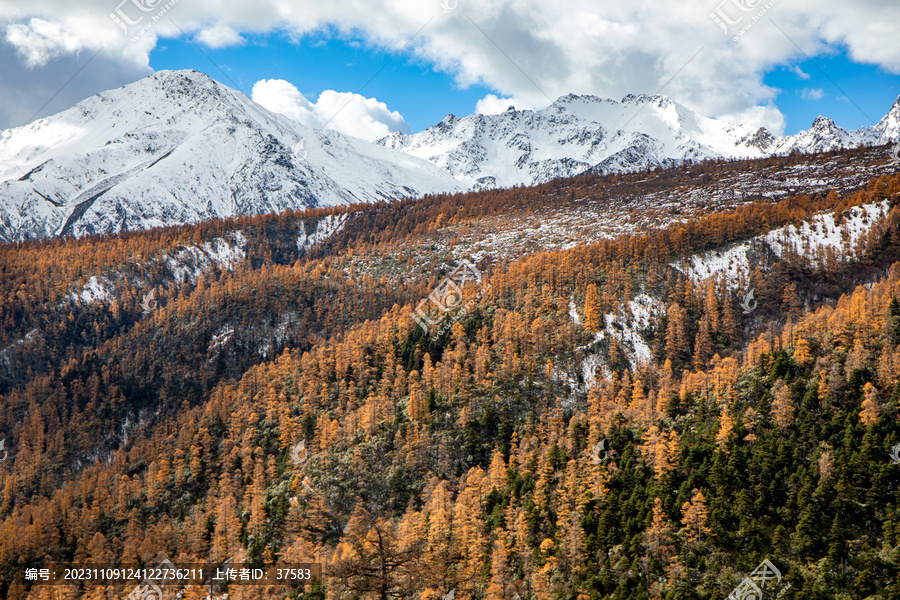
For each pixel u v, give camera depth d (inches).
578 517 5974.4
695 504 5369.1
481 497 6875.0
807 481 5428.2
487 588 5418.3
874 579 4613.7
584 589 5246.1
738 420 6535.4
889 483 5295.3
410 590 3046.3
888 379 6392.7
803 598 4566.9
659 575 5177.2
